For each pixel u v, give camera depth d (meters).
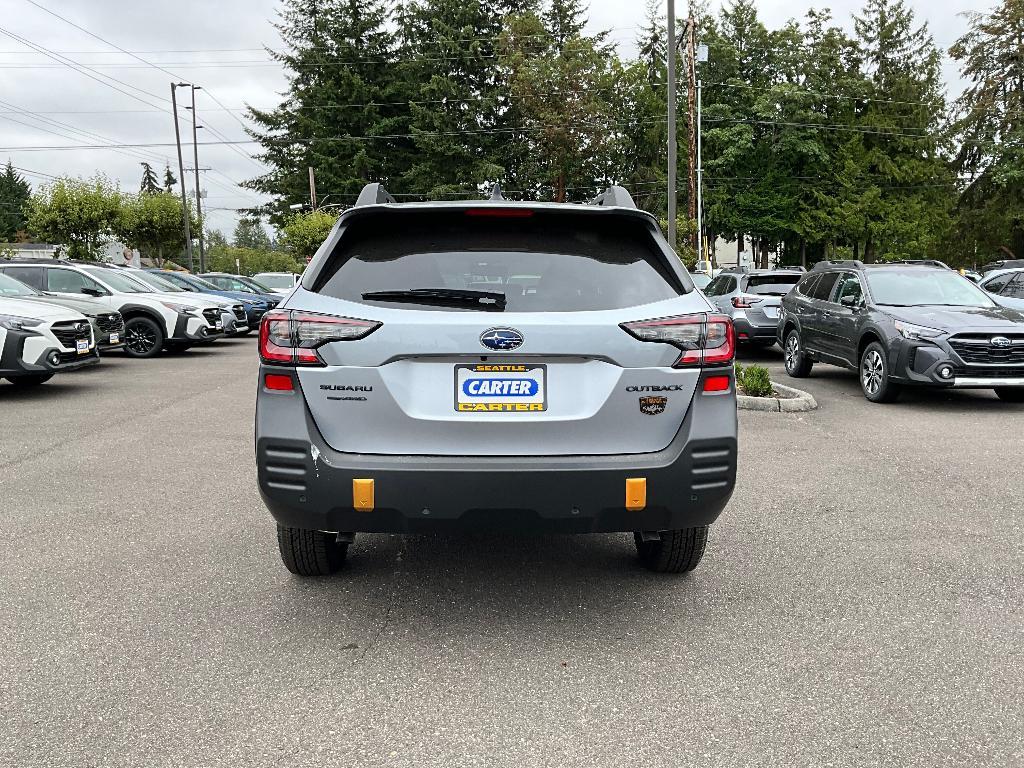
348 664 3.25
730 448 3.39
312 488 3.29
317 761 2.58
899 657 3.31
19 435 7.95
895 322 9.59
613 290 3.38
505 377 3.28
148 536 4.85
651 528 3.41
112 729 2.76
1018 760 2.59
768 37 55.28
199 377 12.87
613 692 3.03
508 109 57.72
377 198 3.71
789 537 4.85
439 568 4.37
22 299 10.94
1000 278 14.23
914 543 4.74
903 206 49.59
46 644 3.41
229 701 2.95
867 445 7.44
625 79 58.12
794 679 3.12
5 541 4.75
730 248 77.81
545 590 4.05
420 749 2.65
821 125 51.66
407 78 59.75
